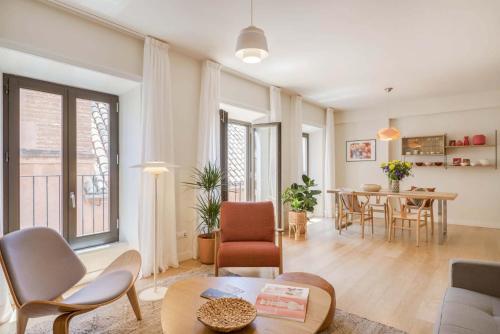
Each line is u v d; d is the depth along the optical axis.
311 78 4.97
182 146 3.89
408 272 3.35
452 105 6.15
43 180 3.11
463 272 1.92
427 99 6.43
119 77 3.21
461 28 3.22
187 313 1.64
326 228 5.80
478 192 6.00
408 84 5.34
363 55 3.99
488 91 5.79
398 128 6.91
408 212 5.42
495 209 5.83
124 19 3.00
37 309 1.62
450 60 4.18
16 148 2.92
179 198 3.85
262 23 3.11
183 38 3.46
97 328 2.20
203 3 2.73
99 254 3.29
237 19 3.03
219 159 4.22
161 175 3.48
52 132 3.18
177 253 3.80
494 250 4.21
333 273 3.33
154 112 3.38
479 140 5.77
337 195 5.60
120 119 3.71
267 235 3.24
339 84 5.32
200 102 4.08
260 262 2.87
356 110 7.40
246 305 1.62
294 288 1.91
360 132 7.42
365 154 7.33
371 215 5.31
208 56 3.99
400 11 2.88
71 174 3.31
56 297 2.02
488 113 5.88
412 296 2.74
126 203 3.62
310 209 5.10
